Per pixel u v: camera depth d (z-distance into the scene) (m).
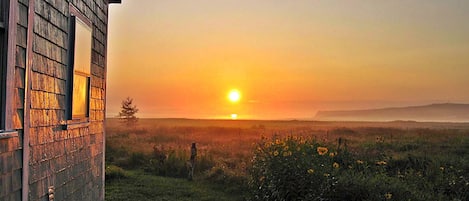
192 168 11.72
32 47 3.81
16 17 3.45
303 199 6.73
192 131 32.16
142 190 10.02
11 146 3.47
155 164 13.14
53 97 4.41
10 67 3.35
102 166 6.60
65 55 4.77
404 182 7.47
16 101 3.52
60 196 4.66
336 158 8.73
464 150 14.63
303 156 7.28
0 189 3.29
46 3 4.15
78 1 5.18
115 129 37.75
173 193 9.78
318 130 31.62
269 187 7.21
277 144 7.76
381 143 15.97
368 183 6.91
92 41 5.91
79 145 5.39
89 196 5.84
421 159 11.26
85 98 5.62
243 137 24.34
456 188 7.75
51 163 4.38
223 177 10.78
